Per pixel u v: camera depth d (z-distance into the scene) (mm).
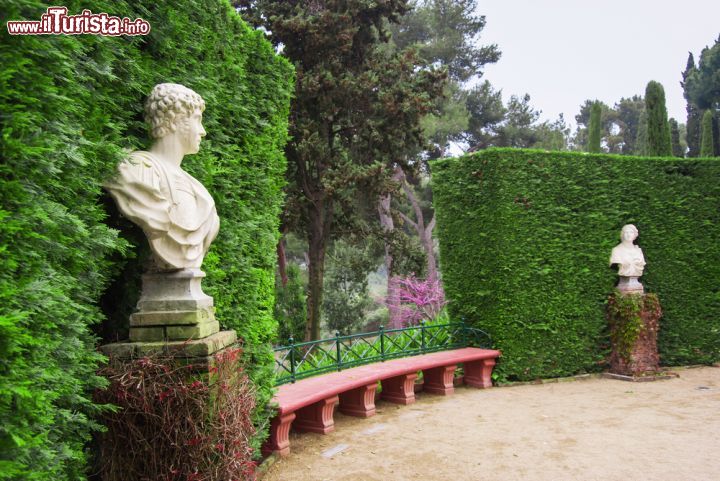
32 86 2086
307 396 5199
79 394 2582
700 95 21922
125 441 2809
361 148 14688
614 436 5301
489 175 8289
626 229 8656
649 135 11797
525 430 5574
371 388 6289
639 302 8211
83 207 2523
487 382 7906
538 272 8180
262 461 4629
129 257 3143
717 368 9039
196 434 2766
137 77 3123
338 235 15586
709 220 9453
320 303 14227
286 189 13648
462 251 8680
